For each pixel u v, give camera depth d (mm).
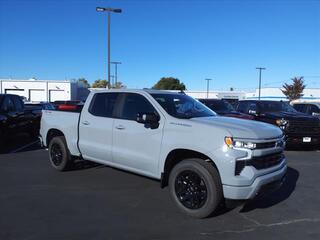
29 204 5762
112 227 4855
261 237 4598
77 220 5090
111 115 6621
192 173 5184
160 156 5617
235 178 4773
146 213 5418
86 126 7074
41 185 6918
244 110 14125
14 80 61938
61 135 8047
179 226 4918
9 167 8586
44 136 8273
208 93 89750
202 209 5086
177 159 5711
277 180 5289
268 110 13195
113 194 6379
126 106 6410
